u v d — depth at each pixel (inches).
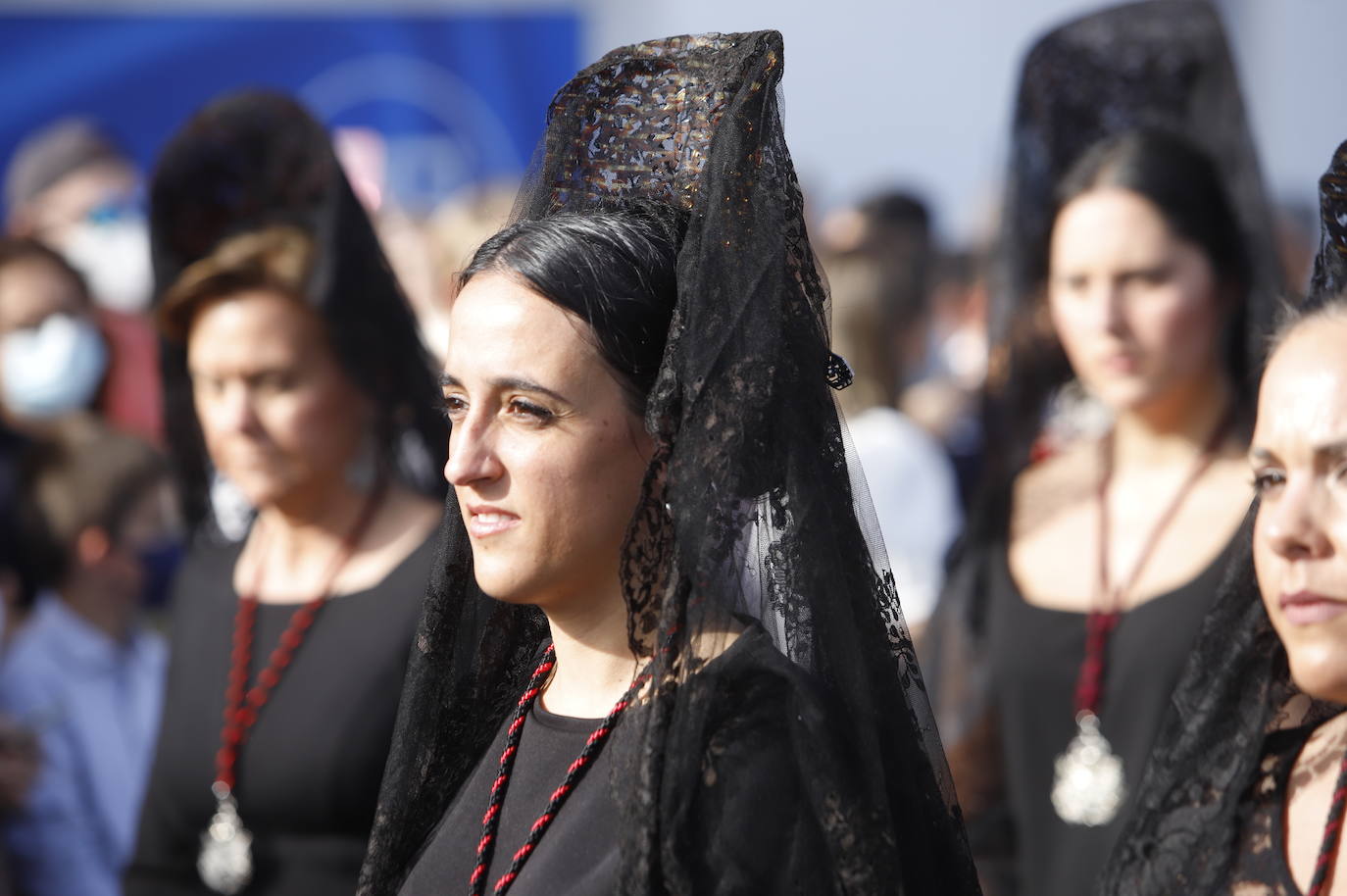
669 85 177.9
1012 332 337.4
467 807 180.2
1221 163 315.3
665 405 160.7
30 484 366.6
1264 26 621.3
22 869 345.1
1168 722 193.3
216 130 313.3
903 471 390.6
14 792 340.2
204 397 299.9
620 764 162.4
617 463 165.6
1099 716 289.3
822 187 614.9
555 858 163.8
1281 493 171.2
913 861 168.6
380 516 304.3
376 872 184.1
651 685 157.9
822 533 165.5
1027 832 296.8
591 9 610.2
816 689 163.0
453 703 188.7
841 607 165.3
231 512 323.6
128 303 536.4
